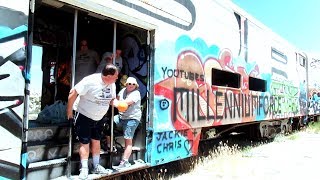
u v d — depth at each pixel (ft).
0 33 10.44
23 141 10.96
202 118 21.57
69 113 13.03
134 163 16.39
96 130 13.89
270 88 35.53
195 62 21.13
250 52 30.40
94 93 13.06
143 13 16.47
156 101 17.26
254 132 36.17
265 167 23.91
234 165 23.59
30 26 11.37
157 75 17.37
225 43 25.52
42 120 16.08
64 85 21.65
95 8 13.75
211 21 23.58
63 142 14.20
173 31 18.95
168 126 18.20
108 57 16.94
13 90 10.71
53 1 12.66
